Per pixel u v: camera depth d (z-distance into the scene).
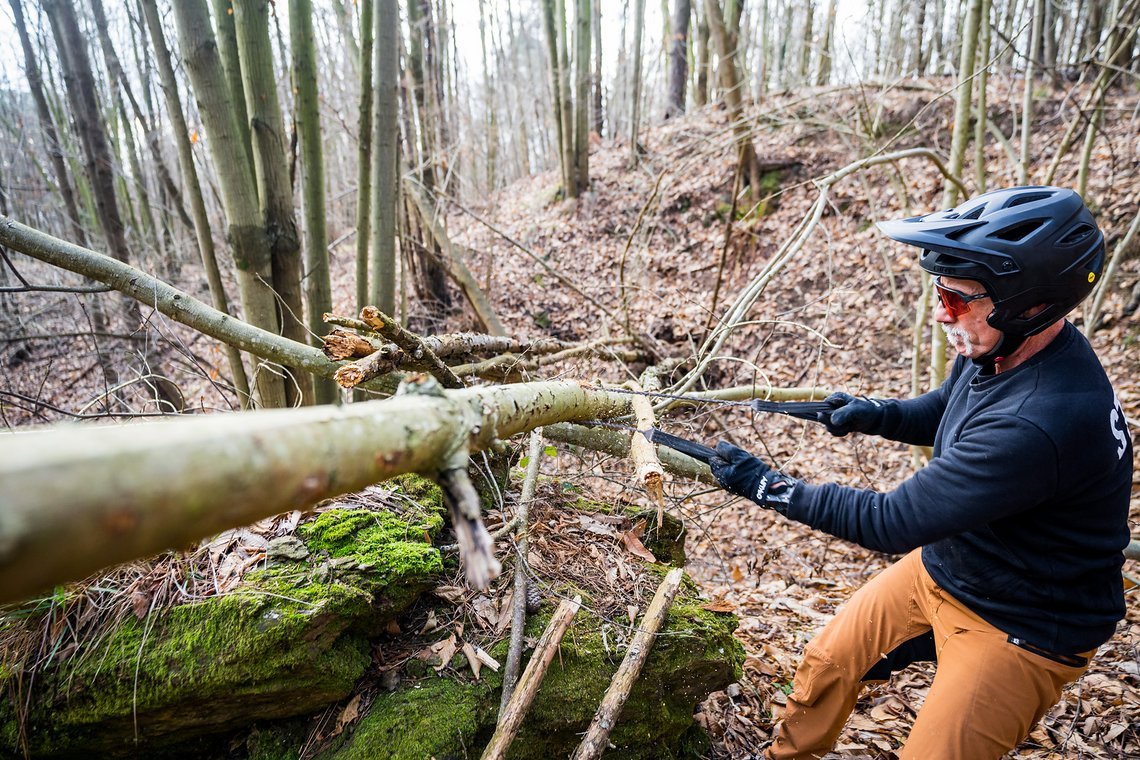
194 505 0.55
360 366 1.90
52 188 7.76
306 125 3.36
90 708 1.59
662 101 16.00
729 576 4.21
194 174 3.41
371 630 1.88
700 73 12.52
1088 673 2.80
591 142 13.01
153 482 0.52
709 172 9.01
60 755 1.63
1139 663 2.81
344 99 7.91
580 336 7.68
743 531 4.86
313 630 1.67
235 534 1.93
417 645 1.94
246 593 1.71
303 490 0.65
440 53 10.18
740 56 9.69
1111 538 1.51
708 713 2.47
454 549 2.16
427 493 2.24
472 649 1.91
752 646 3.09
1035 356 1.49
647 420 1.96
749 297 3.39
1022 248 1.38
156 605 1.71
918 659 1.91
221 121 2.84
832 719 2.01
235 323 2.65
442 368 2.25
